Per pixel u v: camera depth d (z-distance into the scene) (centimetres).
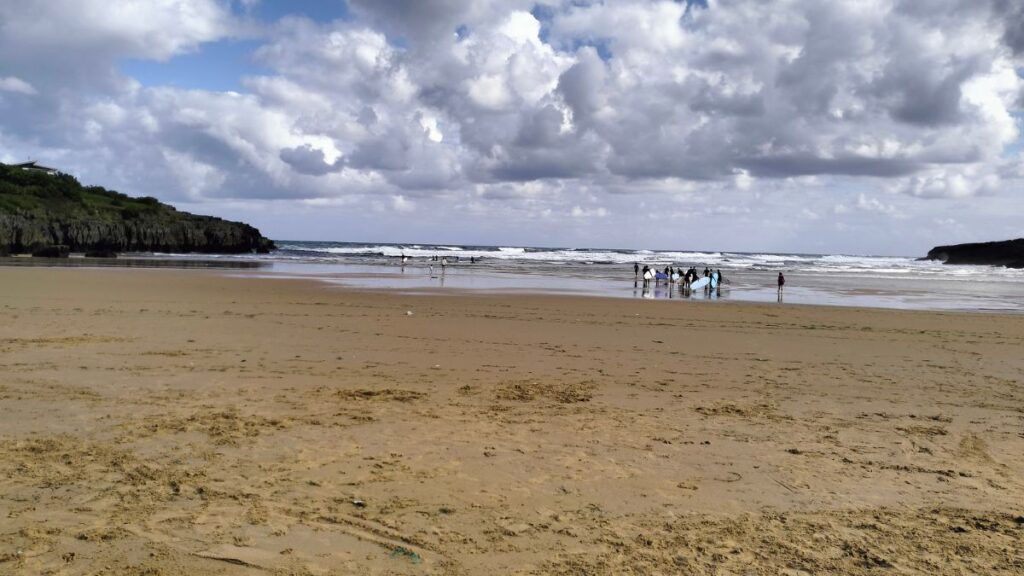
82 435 650
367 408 793
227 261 5469
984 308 2597
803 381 1032
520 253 9831
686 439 698
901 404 888
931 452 672
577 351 1264
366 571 404
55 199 7262
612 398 884
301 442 650
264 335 1344
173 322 1489
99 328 1359
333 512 489
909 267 7800
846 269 6669
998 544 459
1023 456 666
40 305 1736
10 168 7694
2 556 404
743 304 2422
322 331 1424
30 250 5819
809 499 538
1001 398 938
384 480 556
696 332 1596
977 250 10438
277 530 455
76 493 506
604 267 5762
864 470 612
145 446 622
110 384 870
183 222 7762
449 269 4925
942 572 418
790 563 427
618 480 571
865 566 425
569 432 714
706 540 459
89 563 400
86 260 5009
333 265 5084
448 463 603
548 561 423
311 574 399
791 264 7825
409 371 1028
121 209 7744
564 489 547
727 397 909
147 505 489
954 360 1271
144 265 4388
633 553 437
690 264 7119
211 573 395
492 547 441
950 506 529
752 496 542
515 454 634
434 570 408
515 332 1501
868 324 1859
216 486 530
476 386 937
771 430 743
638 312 2031
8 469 550
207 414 740
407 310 1906
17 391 816
